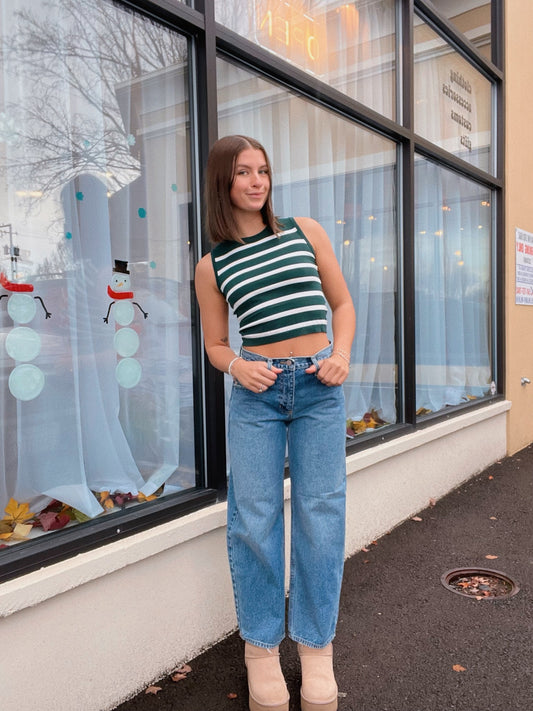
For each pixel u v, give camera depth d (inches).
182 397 93.7
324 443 72.6
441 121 169.2
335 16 130.6
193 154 93.8
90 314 81.8
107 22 83.0
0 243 71.9
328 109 127.1
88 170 81.1
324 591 74.0
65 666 71.0
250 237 70.9
